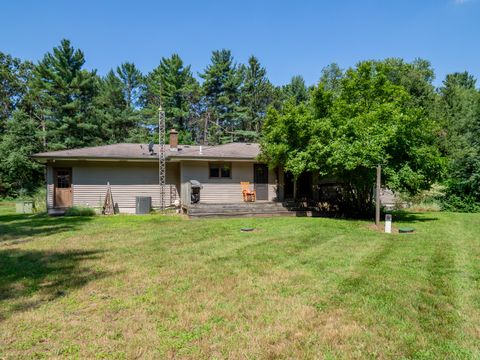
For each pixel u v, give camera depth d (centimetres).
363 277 518
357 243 788
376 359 292
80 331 347
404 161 1198
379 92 1342
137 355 301
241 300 427
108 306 411
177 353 304
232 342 323
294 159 1248
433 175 1231
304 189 1714
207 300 428
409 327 350
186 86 3791
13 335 339
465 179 1681
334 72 3750
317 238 852
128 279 515
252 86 4116
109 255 677
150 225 1101
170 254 682
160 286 482
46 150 3114
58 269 573
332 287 473
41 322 368
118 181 1608
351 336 332
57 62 3316
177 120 3838
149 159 1558
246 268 572
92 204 1575
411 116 1158
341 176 1254
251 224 1101
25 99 3372
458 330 343
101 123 3622
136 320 372
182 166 1555
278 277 519
